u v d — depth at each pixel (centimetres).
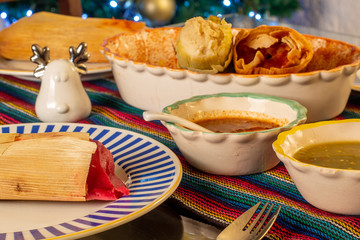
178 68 84
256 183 63
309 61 80
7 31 128
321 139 58
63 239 48
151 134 81
